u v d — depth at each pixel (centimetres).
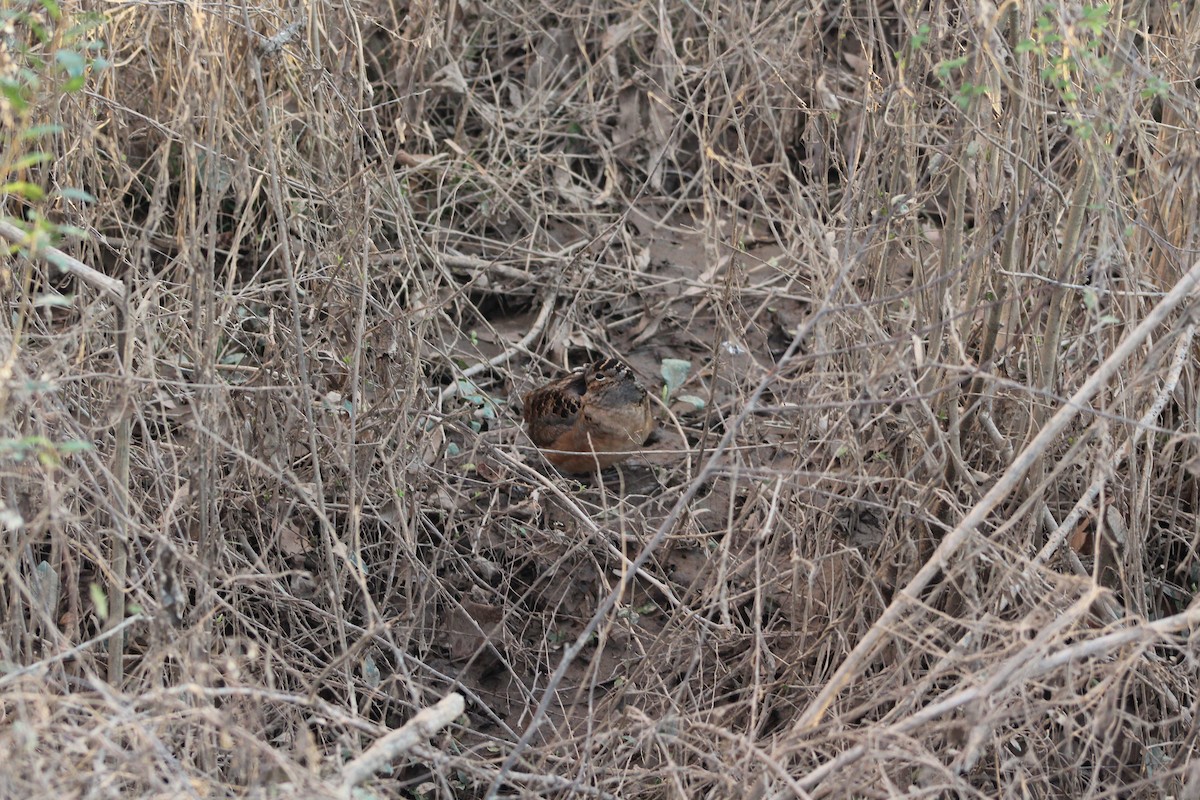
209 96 764
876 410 858
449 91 1437
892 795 626
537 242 1366
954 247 816
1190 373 839
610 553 1020
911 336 760
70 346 827
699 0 1420
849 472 847
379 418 962
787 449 1039
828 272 877
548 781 723
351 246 934
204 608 766
